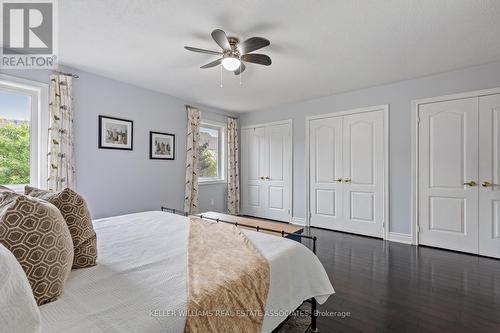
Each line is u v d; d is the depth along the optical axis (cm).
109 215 336
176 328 80
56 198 118
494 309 184
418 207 337
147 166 381
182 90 386
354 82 350
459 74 307
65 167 287
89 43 242
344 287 218
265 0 179
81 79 308
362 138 386
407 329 163
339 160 410
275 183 494
